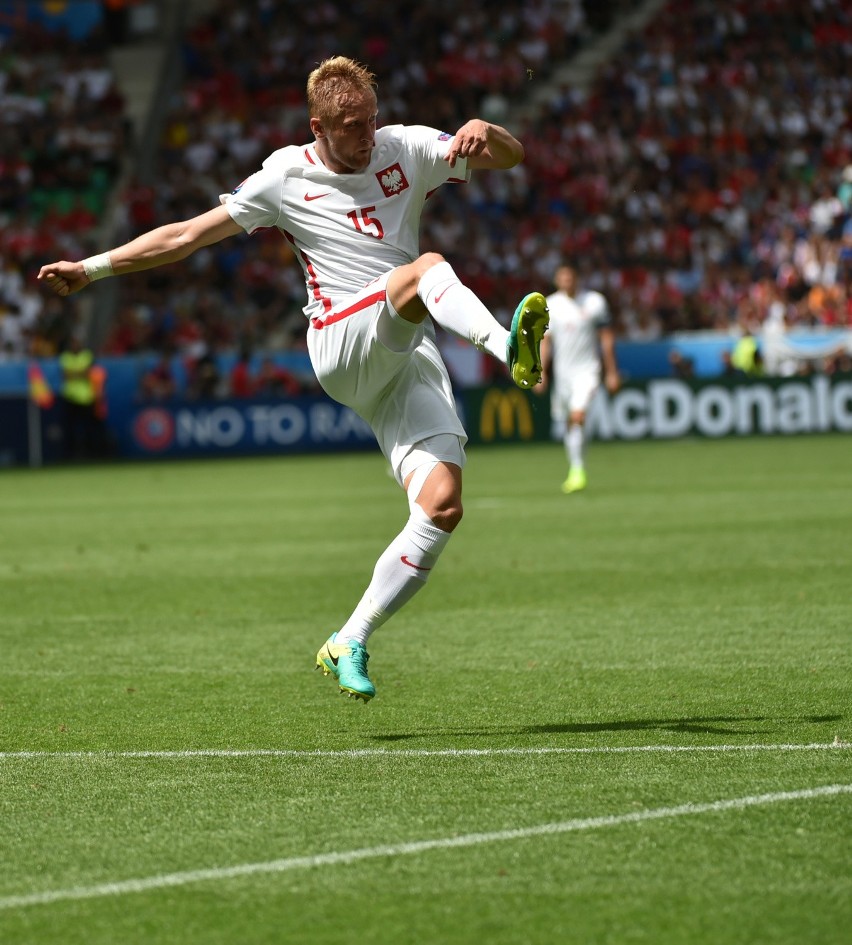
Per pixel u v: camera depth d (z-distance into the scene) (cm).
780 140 8575
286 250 7838
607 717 1311
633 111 8594
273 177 1273
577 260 7906
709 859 877
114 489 4844
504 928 775
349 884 846
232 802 1029
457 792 1042
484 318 1162
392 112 8675
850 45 9069
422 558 1254
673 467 5034
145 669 1627
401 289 1212
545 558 2612
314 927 782
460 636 1817
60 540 3184
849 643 1677
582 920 784
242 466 6000
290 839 935
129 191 8050
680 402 7100
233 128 8525
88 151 8288
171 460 6681
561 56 9169
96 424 6750
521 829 945
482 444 6925
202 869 879
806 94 8812
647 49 8931
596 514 3428
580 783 1059
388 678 1542
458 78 8862
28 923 793
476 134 1215
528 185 8219
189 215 8088
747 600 2042
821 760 1113
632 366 7188
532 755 1158
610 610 1995
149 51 9150
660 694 1412
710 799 1005
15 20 9088
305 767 1134
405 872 865
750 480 4344
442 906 808
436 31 9038
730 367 7200
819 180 8281
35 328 7450
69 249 7856
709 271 7838
